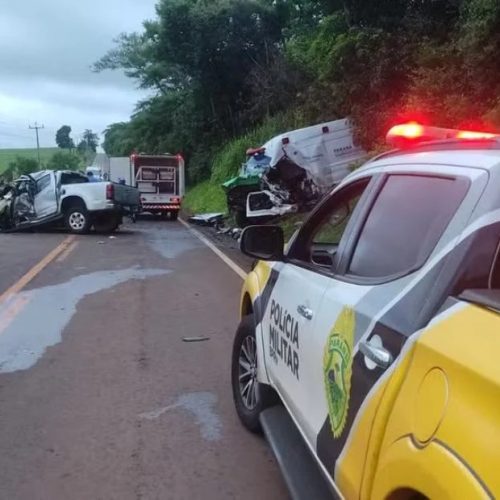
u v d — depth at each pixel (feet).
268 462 14.20
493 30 42.24
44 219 70.54
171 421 16.40
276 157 59.06
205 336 24.82
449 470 5.66
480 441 5.46
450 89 48.70
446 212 7.96
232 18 112.27
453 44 50.31
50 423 16.22
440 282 7.20
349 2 71.10
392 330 7.47
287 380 11.80
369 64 60.44
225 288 35.60
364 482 7.50
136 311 29.40
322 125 60.64
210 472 13.75
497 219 7.21
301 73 98.12
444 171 8.45
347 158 61.16
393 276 8.41
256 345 14.71
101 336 24.79
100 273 40.93
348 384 8.38
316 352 9.93
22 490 12.89
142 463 14.10
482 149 8.38
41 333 25.26
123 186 72.28
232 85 120.16
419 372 6.65
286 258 13.55
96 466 13.96
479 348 5.92
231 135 126.11
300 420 10.74
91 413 16.89
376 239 9.55
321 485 10.55
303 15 110.11
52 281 37.73
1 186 78.95
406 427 6.57
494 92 43.62
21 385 19.06
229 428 15.98
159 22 123.65
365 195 10.53
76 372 20.29
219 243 60.54
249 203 58.65
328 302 9.87
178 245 58.65
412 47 57.72
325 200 12.57
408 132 10.35
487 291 6.77
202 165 129.39
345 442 8.34
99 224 72.23
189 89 134.41
